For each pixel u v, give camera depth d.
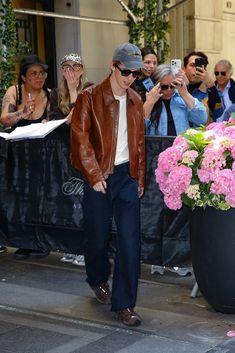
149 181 5.11
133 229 4.27
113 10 9.62
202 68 6.75
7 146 5.86
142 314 4.58
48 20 9.48
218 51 11.05
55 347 4.00
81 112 4.28
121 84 4.17
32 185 5.79
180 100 5.46
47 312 4.67
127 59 4.12
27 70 5.91
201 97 6.86
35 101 5.97
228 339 4.05
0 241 6.04
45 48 9.53
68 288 5.26
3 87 7.64
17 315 4.62
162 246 5.14
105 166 4.28
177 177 4.19
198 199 4.23
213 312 4.60
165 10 9.15
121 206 4.31
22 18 9.14
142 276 5.60
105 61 9.59
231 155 4.09
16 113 5.73
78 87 5.70
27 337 4.18
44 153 5.67
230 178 4.04
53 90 5.83
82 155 4.24
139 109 4.38
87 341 4.09
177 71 5.37
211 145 4.16
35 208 5.79
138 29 9.23
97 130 4.29
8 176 5.91
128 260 4.26
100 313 4.62
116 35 9.71
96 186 4.22
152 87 5.47
